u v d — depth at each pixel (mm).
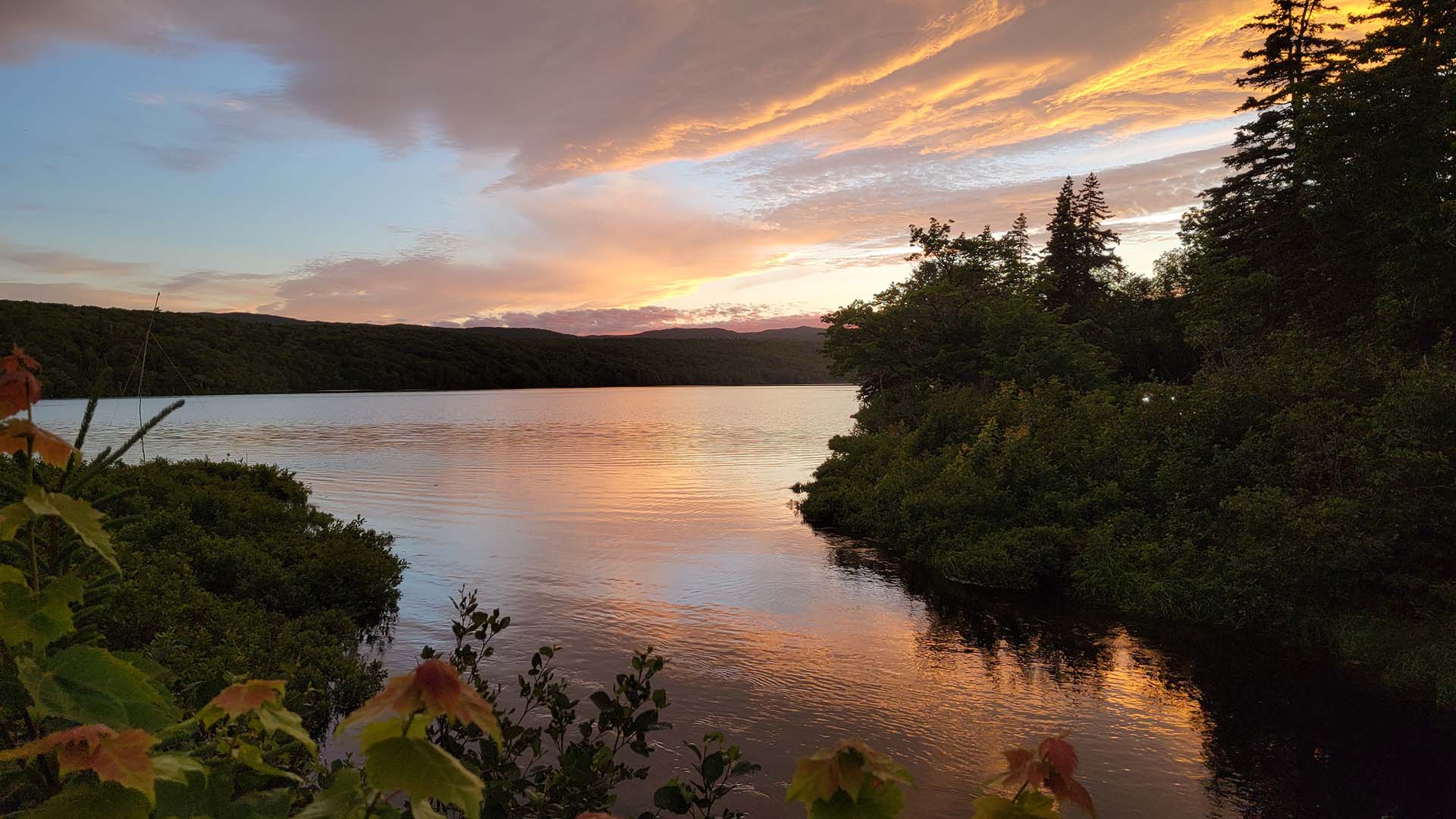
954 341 42656
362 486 30844
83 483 1654
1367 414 14812
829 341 45094
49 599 1389
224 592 12758
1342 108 24250
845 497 24969
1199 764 8781
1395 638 12055
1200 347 37688
